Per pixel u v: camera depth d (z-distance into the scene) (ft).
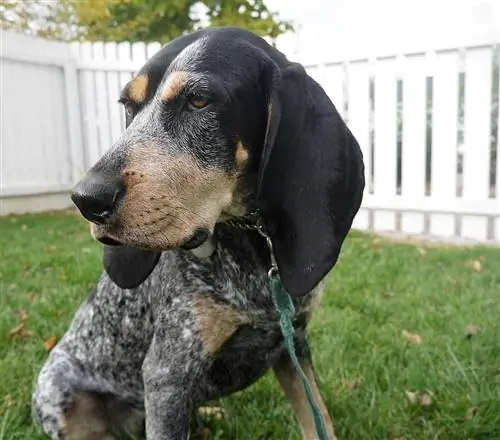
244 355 1.59
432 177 4.49
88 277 3.34
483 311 2.71
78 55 6.28
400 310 2.80
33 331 2.58
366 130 4.78
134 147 1.33
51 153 6.18
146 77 1.47
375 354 2.26
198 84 1.35
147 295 1.61
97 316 1.74
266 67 1.41
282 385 1.75
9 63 5.70
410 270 3.43
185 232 1.33
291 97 1.37
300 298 1.52
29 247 4.16
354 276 3.32
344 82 4.87
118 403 1.77
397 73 4.56
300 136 1.38
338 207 1.40
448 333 2.47
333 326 2.57
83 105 6.39
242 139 1.40
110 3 8.29
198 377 1.51
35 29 8.66
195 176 1.35
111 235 1.28
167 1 7.61
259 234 1.47
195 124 1.36
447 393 1.95
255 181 1.46
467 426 1.77
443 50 4.31
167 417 1.47
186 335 1.48
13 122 5.79
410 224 4.69
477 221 4.38
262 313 1.48
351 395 2.01
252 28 7.03
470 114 4.26
